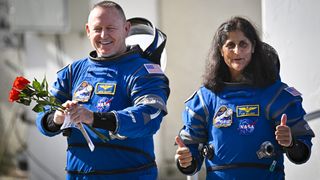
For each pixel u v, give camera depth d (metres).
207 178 10.09
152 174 10.28
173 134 18.05
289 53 13.11
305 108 13.01
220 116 9.90
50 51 17.83
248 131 9.72
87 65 10.34
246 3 17.69
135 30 11.24
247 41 9.98
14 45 21.50
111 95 9.91
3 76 21.94
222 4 17.80
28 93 9.67
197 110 10.16
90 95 10.04
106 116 9.36
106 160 9.89
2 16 21.59
